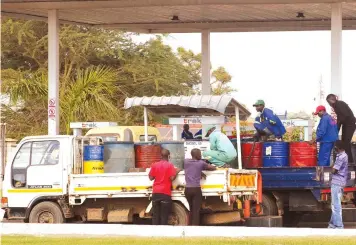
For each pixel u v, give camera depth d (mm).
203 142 22625
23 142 21547
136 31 39875
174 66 59812
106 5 31312
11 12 33375
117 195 20594
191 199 20031
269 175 22812
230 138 24281
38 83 45250
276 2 30516
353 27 38875
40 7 31844
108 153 20938
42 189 21250
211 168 20094
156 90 56875
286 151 22891
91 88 39562
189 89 61250
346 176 21172
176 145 20953
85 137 21594
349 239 17297
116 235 18516
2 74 54281
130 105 22578
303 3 30844
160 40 59906
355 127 24062
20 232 19250
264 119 23703
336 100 23969
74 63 56406
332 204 21078
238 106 22203
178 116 23797
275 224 21766
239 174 20562
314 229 18531
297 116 31891
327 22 38312
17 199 21422
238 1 30391
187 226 18938
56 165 21188
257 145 22875
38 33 59219
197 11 35250
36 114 52125
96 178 20781
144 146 21031
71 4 31578
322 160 22812
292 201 23016
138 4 30969
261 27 39281
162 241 16984
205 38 39719
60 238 17797
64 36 55719
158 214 20172
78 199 20891
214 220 20656
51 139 21359
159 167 20078
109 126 28000
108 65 57906
